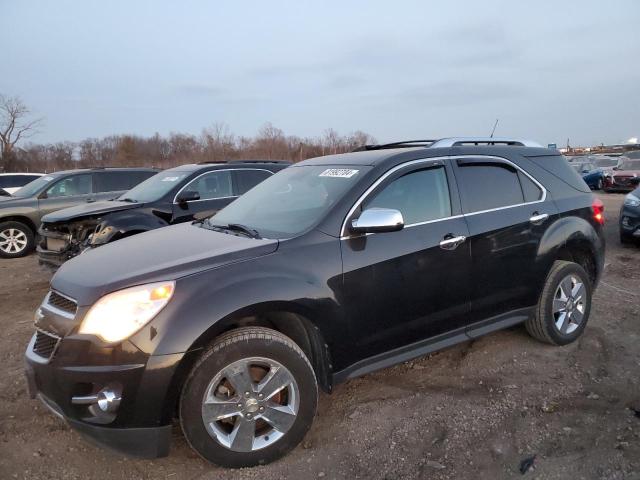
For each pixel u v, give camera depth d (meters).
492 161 4.16
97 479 2.87
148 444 2.69
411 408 3.52
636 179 21.02
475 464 2.89
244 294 2.83
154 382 2.63
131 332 2.64
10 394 3.90
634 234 8.50
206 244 3.29
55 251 7.03
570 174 4.74
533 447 3.02
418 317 3.54
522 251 4.07
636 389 3.65
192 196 7.45
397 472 2.85
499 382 3.85
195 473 2.90
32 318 5.80
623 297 5.84
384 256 3.36
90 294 2.75
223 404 2.80
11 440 3.26
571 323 4.51
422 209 3.67
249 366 2.88
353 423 3.35
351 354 3.27
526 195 4.28
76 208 7.57
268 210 3.82
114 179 10.95
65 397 2.70
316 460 2.98
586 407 3.43
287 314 3.21
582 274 4.50
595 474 2.74
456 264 3.68
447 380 3.92
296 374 2.96
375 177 3.53
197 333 2.69
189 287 2.77
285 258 3.07
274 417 2.93
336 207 3.35
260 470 2.89
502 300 4.00
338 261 3.20
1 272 8.56
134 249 3.38
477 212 3.90
